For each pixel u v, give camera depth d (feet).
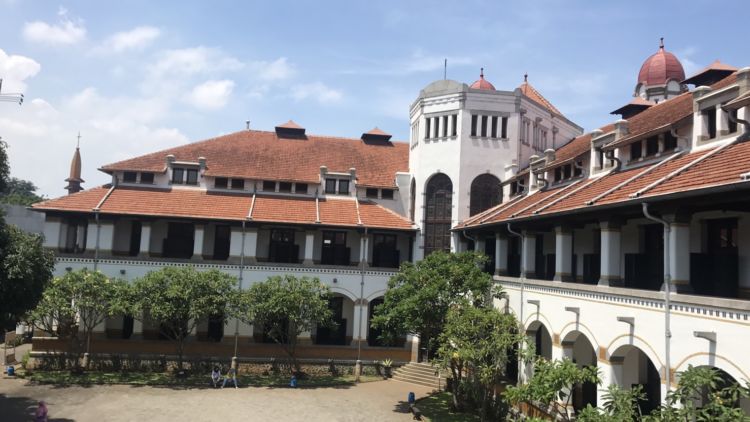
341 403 88.43
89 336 101.86
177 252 118.11
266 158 131.54
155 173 120.16
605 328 58.18
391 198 130.62
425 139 125.18
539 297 74.64
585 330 62.13
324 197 125.59
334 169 132.36
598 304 59.67
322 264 119.55
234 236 112.68
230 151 131.85
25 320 93.61
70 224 117.29
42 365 103.30
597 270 74.90
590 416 39.83
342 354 112.06
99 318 107.55
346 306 120.37
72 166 172.65
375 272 115.55
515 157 121.19
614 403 41.57
